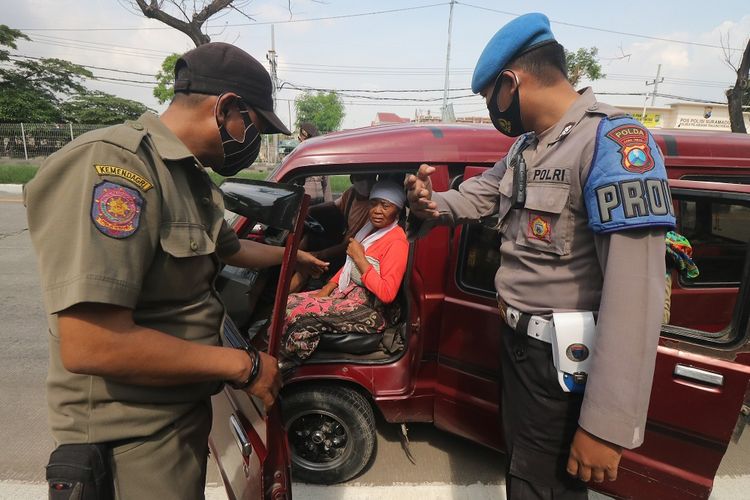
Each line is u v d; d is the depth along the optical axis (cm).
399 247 218
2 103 2819
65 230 81
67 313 81
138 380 90
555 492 129
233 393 139
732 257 213
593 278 116
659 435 150
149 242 89
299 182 208
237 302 204
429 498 212
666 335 147
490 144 211
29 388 300
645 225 98
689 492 148
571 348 115
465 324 199
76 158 85
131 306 85
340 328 210
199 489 118
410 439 251
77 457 94
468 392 202
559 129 117
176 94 104
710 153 210
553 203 116
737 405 136
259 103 107
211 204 105
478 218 157
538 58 117
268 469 113
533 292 124
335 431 215
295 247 115
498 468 231
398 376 209
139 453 102
